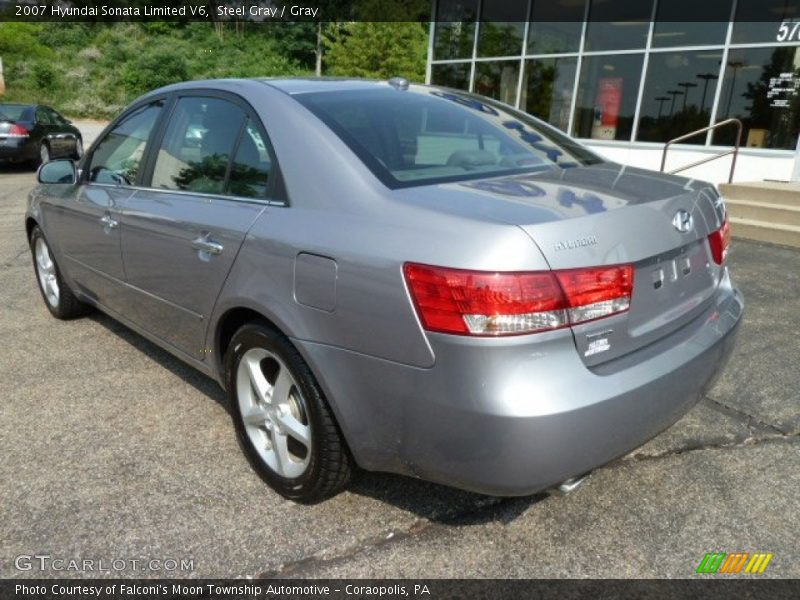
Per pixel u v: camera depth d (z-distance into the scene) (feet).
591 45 35.70
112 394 11.43
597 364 6.71
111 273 11.80
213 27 142.10
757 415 10.83
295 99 8.75
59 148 49.85
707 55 31.19
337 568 7.34
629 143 34.60
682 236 7.55
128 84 110.52
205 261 8.95
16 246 22.62
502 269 6.08
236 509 8.33
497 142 9.17
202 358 9.86
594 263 6.47
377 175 7.52
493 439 6.23
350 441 7.44
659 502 8.53
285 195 8.07
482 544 7.73
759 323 15.14
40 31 121.60
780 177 29.35
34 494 8.57
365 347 6.88
